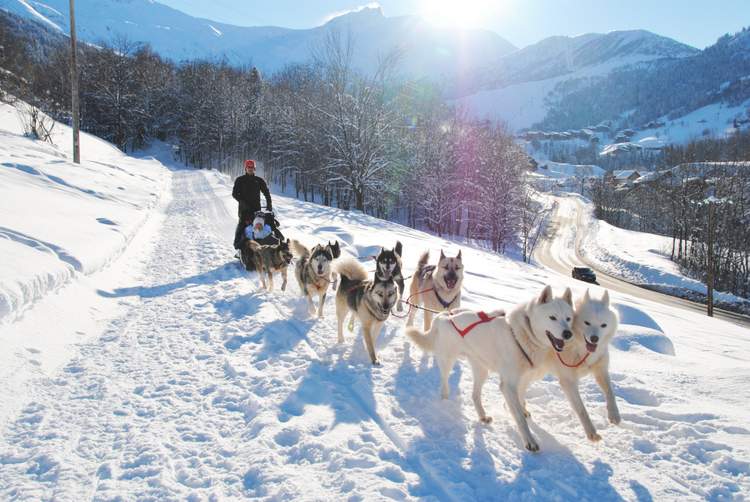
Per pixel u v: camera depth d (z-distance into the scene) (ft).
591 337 12.66
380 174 138.51
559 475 11.65
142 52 277.85
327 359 19.43
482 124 187.62
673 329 41.29
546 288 13.32
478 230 177.58
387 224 87.71
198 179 130.21
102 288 27.78
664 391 15.55
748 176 172.86
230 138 222.28
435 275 23.00
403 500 10.45
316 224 64.18
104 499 10.36
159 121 253.24
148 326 22.71
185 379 16.96
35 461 11.69
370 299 19.39
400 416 14.73
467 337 14.98
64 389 15.84
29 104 111.55
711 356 25.17
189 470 11.58
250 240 34.01
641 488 10.99
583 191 389.60
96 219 44.06
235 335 21.57
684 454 12.08
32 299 20.89
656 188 241.55
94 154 119.03
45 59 240.32
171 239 48.75
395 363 19.29
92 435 13.07
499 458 12.43
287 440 13.12
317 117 144.05
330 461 11.94
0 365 15.72
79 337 20.72
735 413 13.58
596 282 139.03
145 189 83.30
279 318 24.48
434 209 165.07
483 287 36.63
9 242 26.07
